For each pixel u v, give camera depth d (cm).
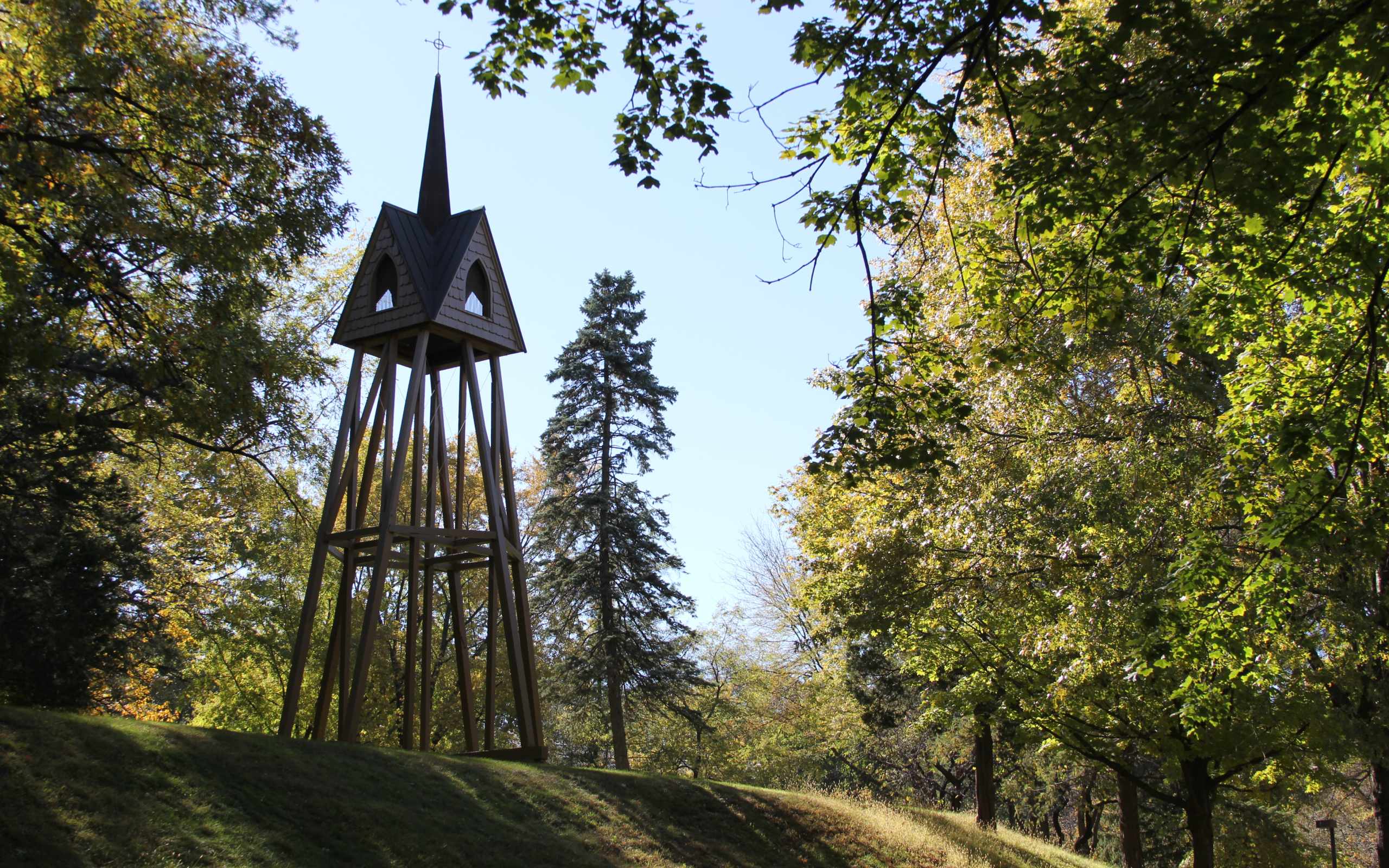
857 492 1975
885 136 818
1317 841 3916
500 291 1867
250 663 2897
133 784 1018
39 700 1512
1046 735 1900
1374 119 771
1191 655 1115
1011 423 1550
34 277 1320
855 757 3709
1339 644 1363
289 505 2531
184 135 1436
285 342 1714
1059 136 743
